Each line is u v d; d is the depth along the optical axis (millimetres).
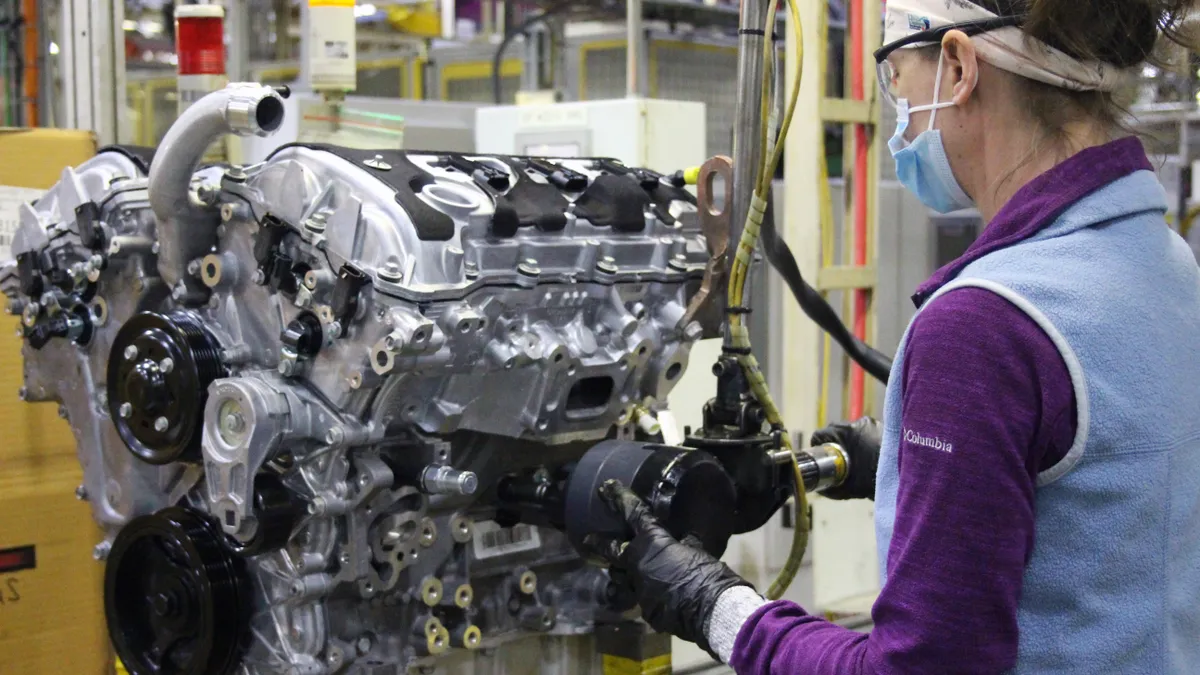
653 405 1546
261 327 1330
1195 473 991
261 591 1340
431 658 1402
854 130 2760
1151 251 978
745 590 1104
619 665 1553
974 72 989
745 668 1042
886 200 3186
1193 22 1019
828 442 1578
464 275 1246
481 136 2689
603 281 1391
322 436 1254
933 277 1011
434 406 1300
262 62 3713
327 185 1263
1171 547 971
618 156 2443
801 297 1598
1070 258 946
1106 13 948
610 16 3254
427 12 3617
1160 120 1492
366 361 1210
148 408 1340
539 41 3580
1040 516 939
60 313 1501
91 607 2105
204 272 1350
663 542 1165
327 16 2240
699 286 1528
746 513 1396
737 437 1381
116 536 1452
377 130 2352
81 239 1451
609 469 1307
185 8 1736
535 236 1349
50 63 2520
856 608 2750
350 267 1206
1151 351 943
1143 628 954
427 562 1368
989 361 893
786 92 2652
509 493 1426
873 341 2822
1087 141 990
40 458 2037
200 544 1322
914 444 917
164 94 3764
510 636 1481
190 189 1342
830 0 3369
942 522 892
